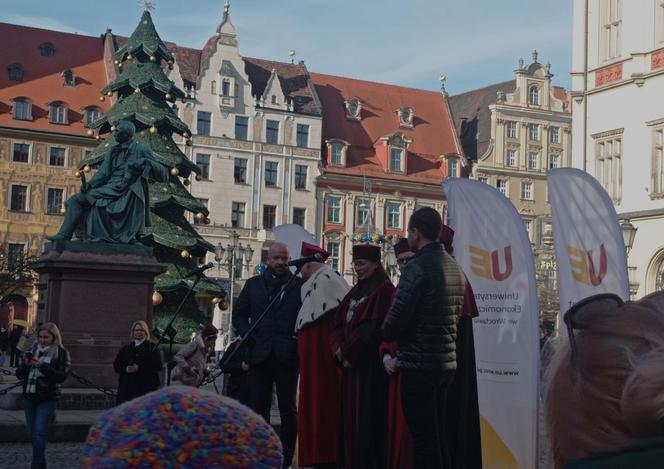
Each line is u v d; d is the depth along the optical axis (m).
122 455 1.54
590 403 1.49
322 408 8.82
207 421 1.58
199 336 13.16
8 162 63.28
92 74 67.00
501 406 8.80
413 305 6.36
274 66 72.56
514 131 75.88
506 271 8.88
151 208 22.09
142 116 22.28
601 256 9.98
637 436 1.42
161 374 17.75
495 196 8.97
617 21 36.62
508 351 8.80
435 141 76.38
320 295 8.91
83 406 15.18
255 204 68.69
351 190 71.94
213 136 67.88
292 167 70.06
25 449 12.17
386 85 78.38
